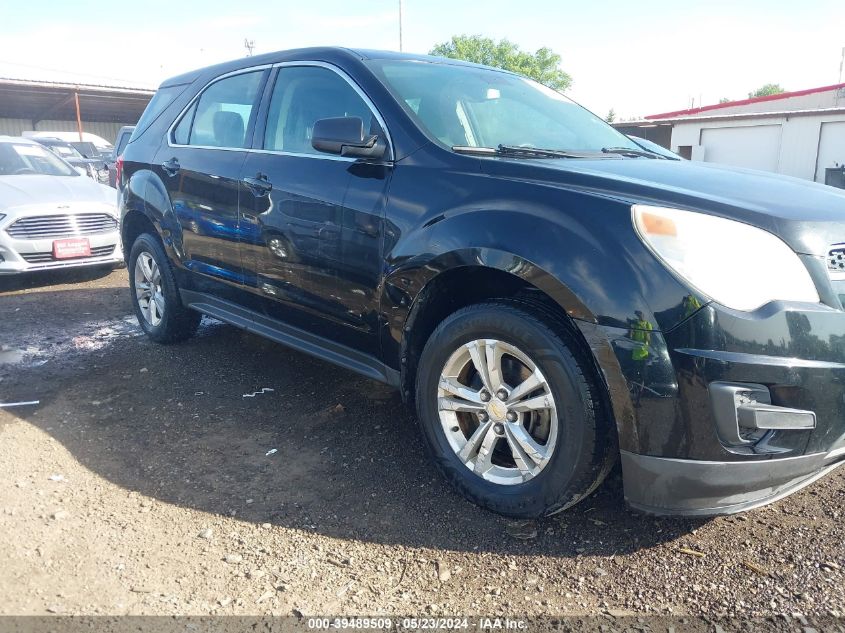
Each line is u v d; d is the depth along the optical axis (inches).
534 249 94.0
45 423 139.3
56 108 1149.1
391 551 96.7
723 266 85.7
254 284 145.0
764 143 895.7
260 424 139.3
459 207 104.6
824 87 1057.5
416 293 109.0
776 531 99.8
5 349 189.9
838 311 87.7
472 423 111.5
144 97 1053.2
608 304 87.9
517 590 88.4
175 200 167.5
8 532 99.0
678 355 84.6
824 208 96.2
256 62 156.1
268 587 88.5
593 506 107.7
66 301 253.9
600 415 92.2
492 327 99.7
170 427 137.8
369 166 119.2
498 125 132.7
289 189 131.6
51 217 267.6
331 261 123.5
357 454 126.0
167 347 190.7
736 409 83.8
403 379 117.0
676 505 89.4
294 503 109.2
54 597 85.2
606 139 146.3
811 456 88.8
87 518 103.8
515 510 101.3
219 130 160.4
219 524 103.0
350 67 131.6
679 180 104.1
